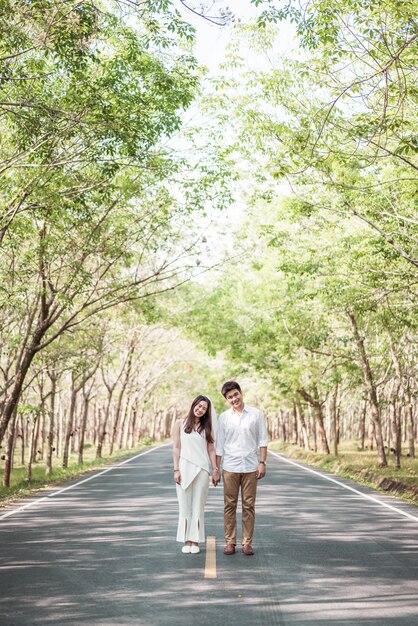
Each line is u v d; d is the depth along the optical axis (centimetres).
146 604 634
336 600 652
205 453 874
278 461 3278
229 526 874
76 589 688
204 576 745
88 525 1115
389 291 1823
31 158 1352
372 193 1559
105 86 1308
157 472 2430
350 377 3256
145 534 1021
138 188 1855
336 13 1058
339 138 1435
